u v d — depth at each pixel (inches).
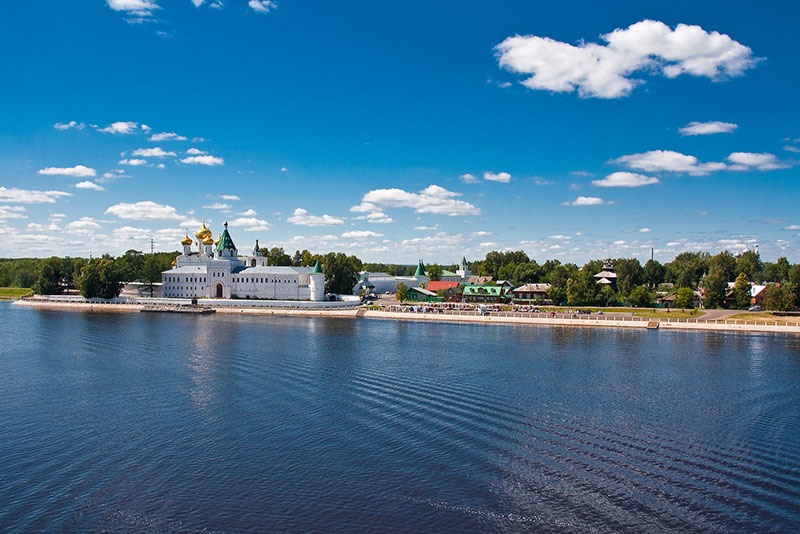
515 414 3051.2
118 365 4402.1
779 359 4741.6
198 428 2832.2
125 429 2824.8
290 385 3715.6
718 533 1862.7
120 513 1985.7
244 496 2108.8
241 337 6082.7
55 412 3112.7
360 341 5802.2
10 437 2706.7
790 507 2017.7
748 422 2925.7
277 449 2549.2
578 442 2628.0
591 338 6131.9
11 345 5462.6
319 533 1867.6
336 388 3631.9
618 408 3174.2
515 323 7731.3
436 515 1974.7
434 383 3767.2
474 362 4562.0
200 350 5128.0
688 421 2938.0
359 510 2007.9
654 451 2517.2
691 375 4060.0
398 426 2856.8
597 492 2134.6
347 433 2753.4
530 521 1935.3
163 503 2057.1
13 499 2079.2
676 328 7027.6
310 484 2201.0
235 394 3489.2
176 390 3592.5
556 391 3555.6
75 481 2225.6
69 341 5733.3
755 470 2325.3
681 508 2012.8
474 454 2485.2
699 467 2346.2
